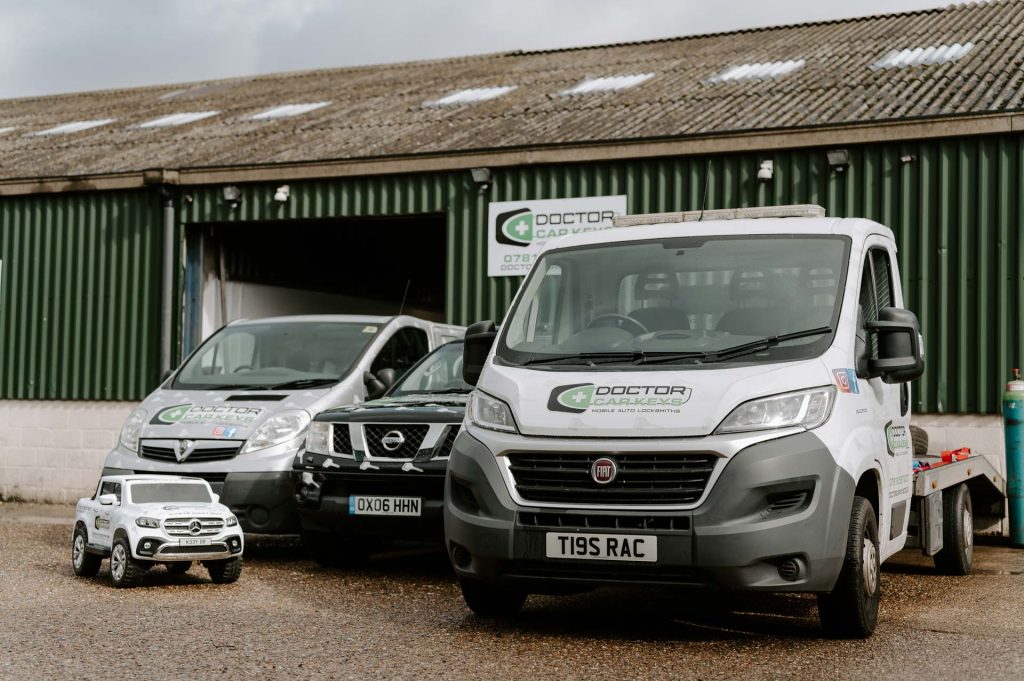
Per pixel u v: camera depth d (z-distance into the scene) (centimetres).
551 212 1469
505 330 705
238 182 1636
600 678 553
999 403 1242
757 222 726
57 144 2020
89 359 1706
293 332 1144
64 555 1014
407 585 862
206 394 1058
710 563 585
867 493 680
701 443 595
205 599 782
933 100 1361
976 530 1220
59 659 584
